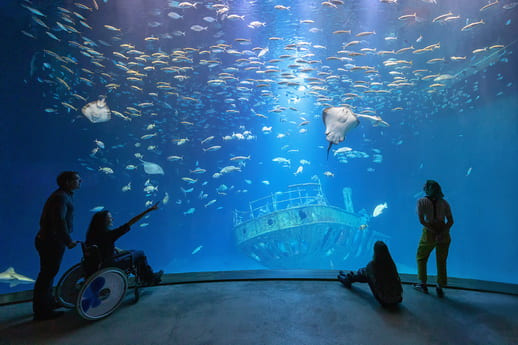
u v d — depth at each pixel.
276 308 2.96
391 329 2.50
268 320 2.69
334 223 14.05
